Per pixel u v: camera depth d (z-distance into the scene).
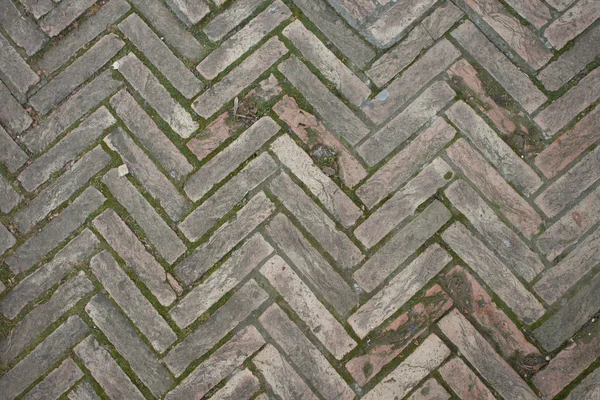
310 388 2.27
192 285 2.33
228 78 2.39
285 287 2.31
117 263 2.35
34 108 2.43
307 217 2.34
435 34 2.38
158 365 2.29
